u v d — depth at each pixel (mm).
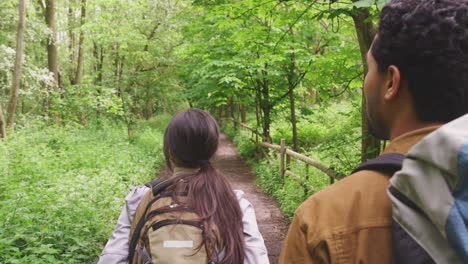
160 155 12719
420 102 630
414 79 623
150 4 18469
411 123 654
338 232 633
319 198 695
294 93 11703
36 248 3412
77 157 8227
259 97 11742
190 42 12867
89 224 4453
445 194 499
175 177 1351
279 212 6645
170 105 31094
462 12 595
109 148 10305
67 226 4152
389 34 648
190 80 14812
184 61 18891
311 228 665
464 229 476
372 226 612
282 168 8391
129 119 15008
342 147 5191
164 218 1247
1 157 7211
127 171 8180
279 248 5043
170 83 22547
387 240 598
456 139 490
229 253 1243
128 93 17469
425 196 518
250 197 7910
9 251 3467
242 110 19359
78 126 13016
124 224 1362
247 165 12438
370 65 718
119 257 1307
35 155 7707
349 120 12242
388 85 667
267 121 12070
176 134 1382
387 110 685
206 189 1309
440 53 591
